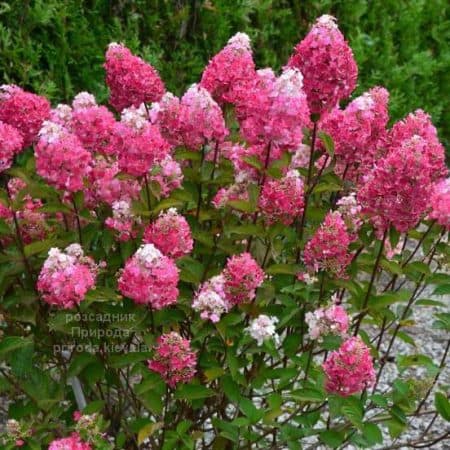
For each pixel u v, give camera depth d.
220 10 3.02
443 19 4.04
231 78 1.73
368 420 1.63
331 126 1.66
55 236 1.70
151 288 1.42
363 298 1.67
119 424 1.85
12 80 2.53
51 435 1.62
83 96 1.71
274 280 1.67
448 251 1.71
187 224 1.55
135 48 2.73
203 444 1.89
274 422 1.55
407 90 3.69
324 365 1.46
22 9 2.57
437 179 1.71
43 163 1.52
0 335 1.61
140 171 1.53
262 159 1.63
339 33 1.58
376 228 1.65
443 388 1.83
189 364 1.47
